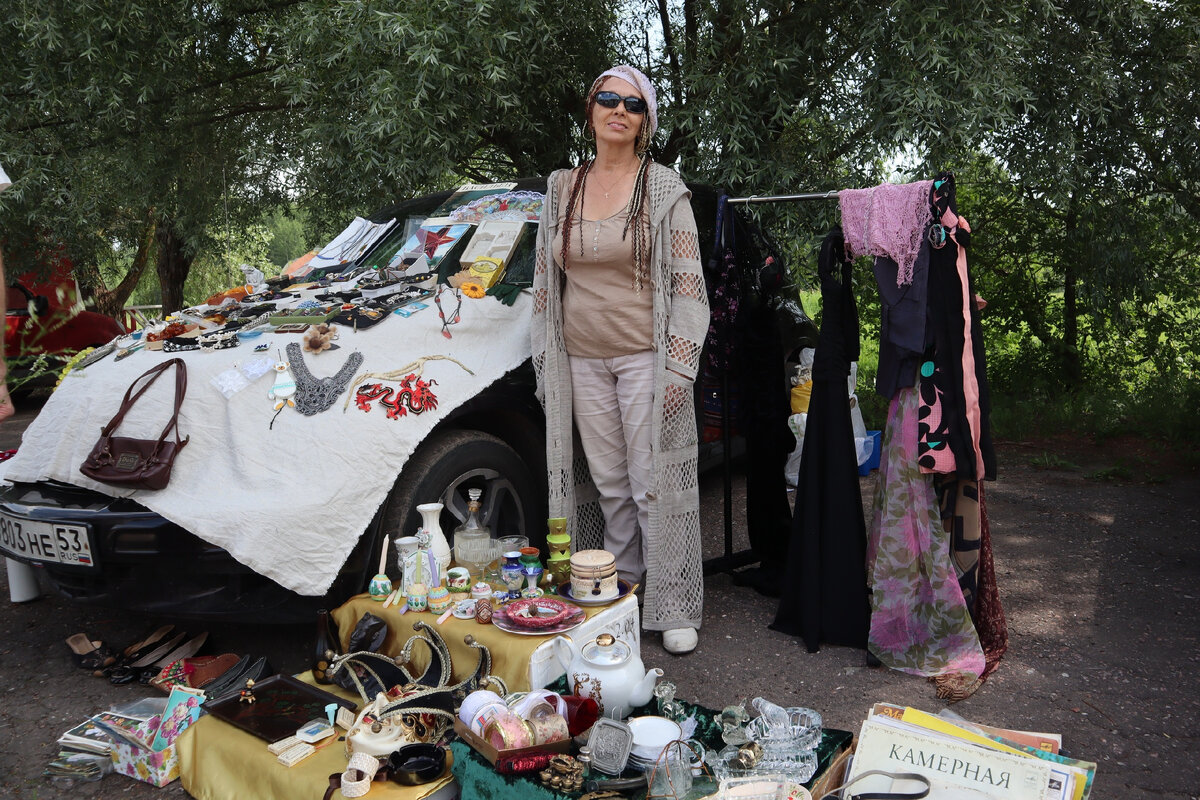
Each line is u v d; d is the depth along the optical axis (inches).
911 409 117.6
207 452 112.0
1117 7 198.2
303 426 111.3
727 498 152.3
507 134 249.8
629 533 138.0
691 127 199.9
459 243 152.5
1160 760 95.7
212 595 111.0
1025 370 301.1
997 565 157.3
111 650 129.8
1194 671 115.5
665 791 79.0
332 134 214.7
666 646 125.6
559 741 85.0
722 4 203.5
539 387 131.6
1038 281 297.6
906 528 118.6
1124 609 136.3
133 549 108.3
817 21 201.0
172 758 99.1
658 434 123.6
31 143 249.0
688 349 123.0
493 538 130.3
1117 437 251.1
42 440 120.1
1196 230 260.5
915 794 74.9
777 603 144.1
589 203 125.2
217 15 256.5
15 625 142.8
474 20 180.9
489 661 100.8
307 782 86.1
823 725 104.9
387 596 112.0
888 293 116.6
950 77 175.8
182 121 262.8
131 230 312.7
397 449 113.6
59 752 105.2
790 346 196.4
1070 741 99.9
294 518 106.3
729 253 142.9
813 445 125.6
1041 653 122.4
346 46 192.9
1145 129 234.4
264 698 102.2
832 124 199.5
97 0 223.1
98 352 131.0
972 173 236.7
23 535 113.9
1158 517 181.6
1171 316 277.7
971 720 104.8
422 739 93.0
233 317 132.9
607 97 120.3
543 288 129.4
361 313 124.0
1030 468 224.8
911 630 118.6
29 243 289.0
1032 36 191.0
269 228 380.5
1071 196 214.4
